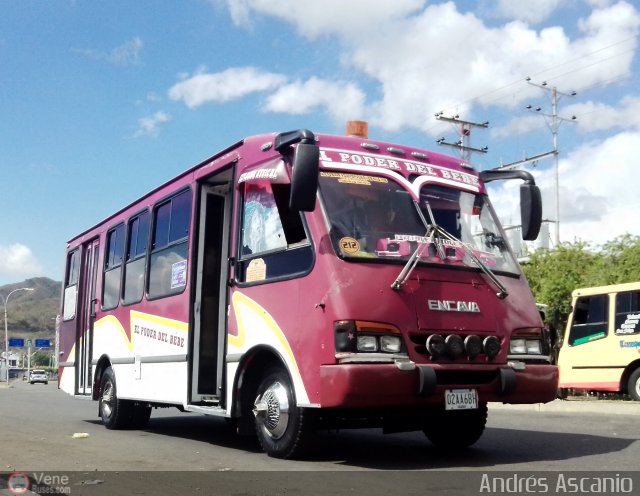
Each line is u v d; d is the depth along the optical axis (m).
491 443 8.62
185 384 8.71
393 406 6.79
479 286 7.09
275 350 7.02
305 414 6.85
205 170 8.83
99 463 7.11
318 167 6.59
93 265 12.62
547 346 7.42
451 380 6.62
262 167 7.58
